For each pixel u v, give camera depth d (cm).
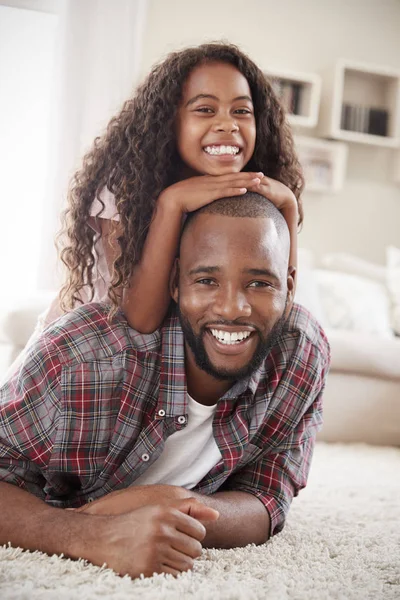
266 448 141
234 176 127
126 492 119
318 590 111
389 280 401
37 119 396
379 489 213
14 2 380
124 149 154
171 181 155
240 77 156
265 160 167
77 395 124
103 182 154
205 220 123
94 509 118
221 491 144
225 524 126
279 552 130
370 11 474
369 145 475
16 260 397
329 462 252
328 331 309
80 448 126
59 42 370
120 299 133
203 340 123
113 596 97
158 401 128
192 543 110
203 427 133
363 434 298
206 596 100
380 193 477
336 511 179
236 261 118
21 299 274
